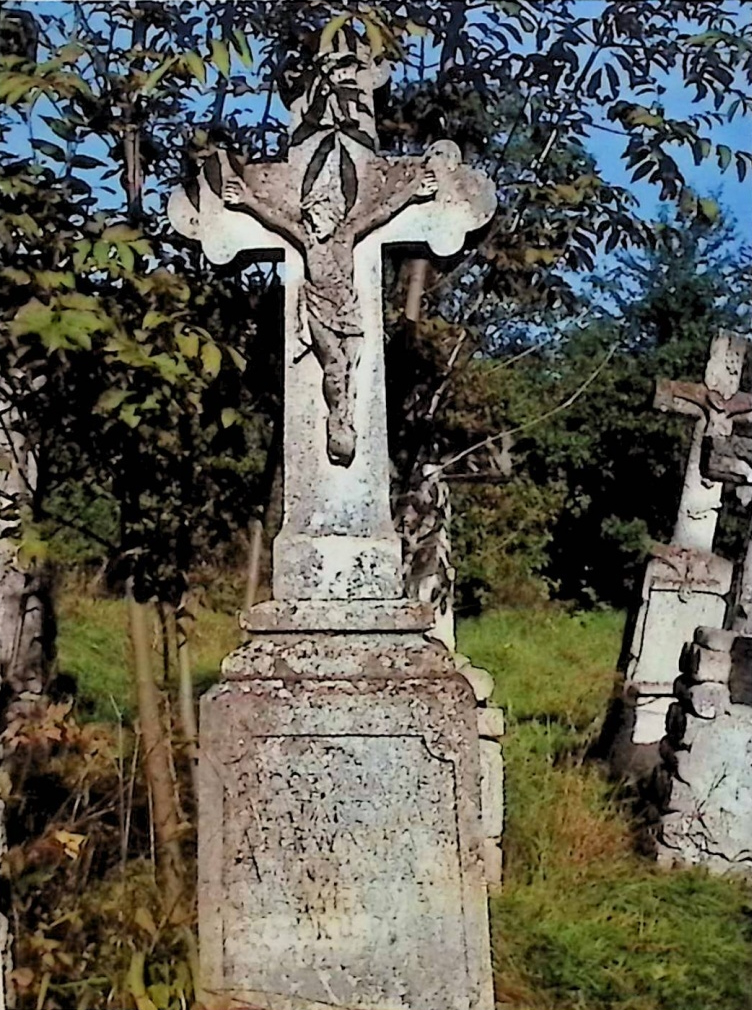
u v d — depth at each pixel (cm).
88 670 682
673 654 790
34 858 392
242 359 412
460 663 520
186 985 368
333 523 398
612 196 517
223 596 513
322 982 373
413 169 405
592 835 564
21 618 506
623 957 456
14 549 431
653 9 496
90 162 422
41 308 372
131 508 459
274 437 470
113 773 465
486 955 375
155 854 431
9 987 348
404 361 515
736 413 824
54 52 421
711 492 834
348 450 398
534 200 500
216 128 467
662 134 485
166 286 410
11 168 412
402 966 374
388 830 377
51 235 401
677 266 1811
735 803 588
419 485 523
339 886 375
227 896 377
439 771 378
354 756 378
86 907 388
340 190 403
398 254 428
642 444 1728
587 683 969
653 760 716
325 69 404
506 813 563
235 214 409
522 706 891
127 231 397
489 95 518
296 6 453
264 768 379
